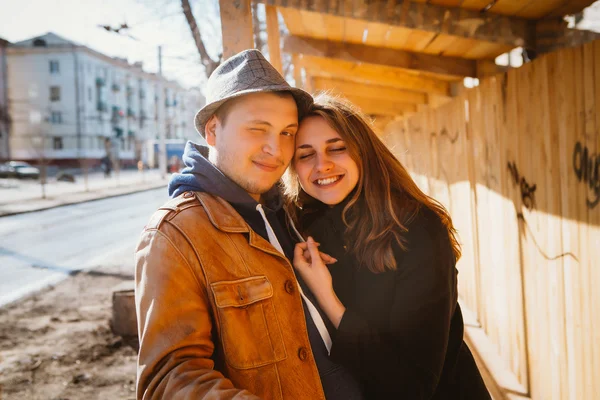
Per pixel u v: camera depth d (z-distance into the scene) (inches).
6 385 157.9
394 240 60.4
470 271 180.7
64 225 570.9
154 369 44.3
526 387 124.4
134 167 2486.5
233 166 55.8
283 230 65.9
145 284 47.3
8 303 256.4
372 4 110.5
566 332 98.7
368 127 67.1
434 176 230.2
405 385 56.5
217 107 56.2
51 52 2150.6
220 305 48.1
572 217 93.2
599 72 81.2
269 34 127.2
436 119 222.4
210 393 39.2
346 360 56.8
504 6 109.3
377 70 202.7
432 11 113.2
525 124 115.1
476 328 168.6
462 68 165.2
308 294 60.9
